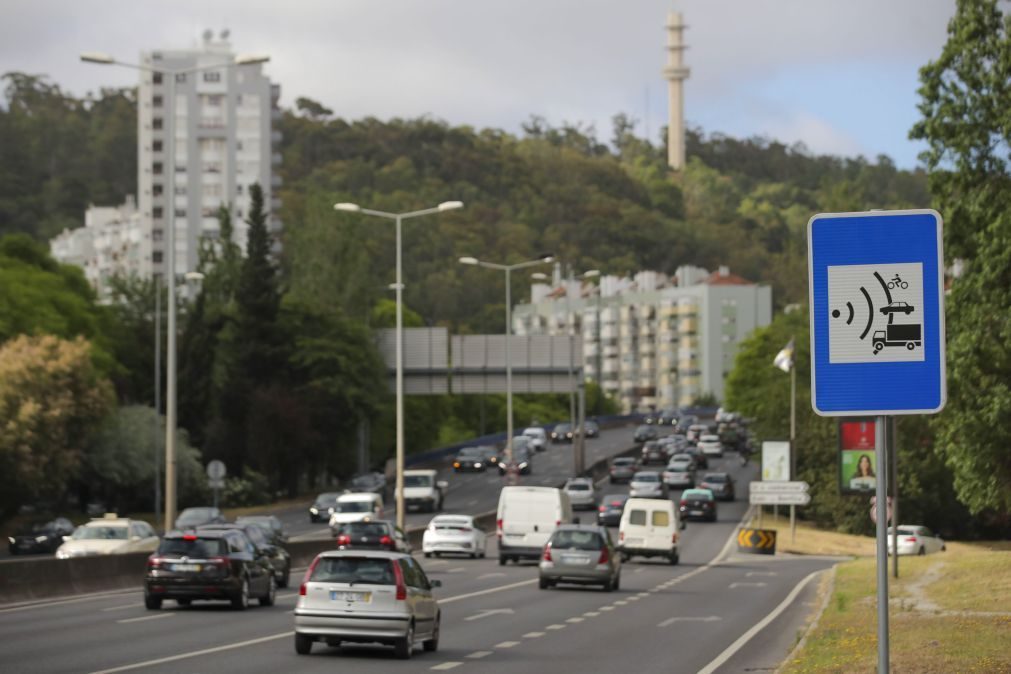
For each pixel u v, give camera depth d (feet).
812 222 74.74
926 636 178.81
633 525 442.09
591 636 208.13
